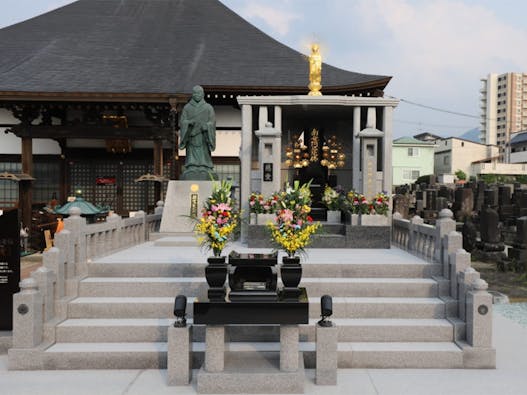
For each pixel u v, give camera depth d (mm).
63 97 19875
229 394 5066
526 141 65312
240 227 10625
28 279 5957
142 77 21969
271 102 10844
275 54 24734
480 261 15008
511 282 11711
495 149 61625
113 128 20906
